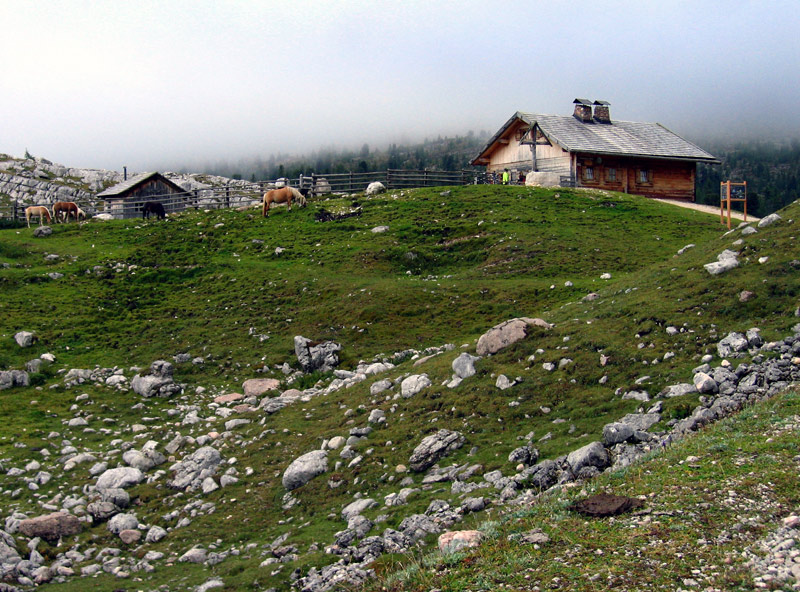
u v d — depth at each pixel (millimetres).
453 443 17594
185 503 18891
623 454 14352
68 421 26031
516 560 10125
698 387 16422
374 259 44125
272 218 54906
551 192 56469
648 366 18703
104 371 31203
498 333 22453
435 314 34688
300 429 22359
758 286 20281
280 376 30062
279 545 14953
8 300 39625
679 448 13438
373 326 33625
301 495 17688
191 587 13867
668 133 71688
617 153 62812
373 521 14617
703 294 21281
